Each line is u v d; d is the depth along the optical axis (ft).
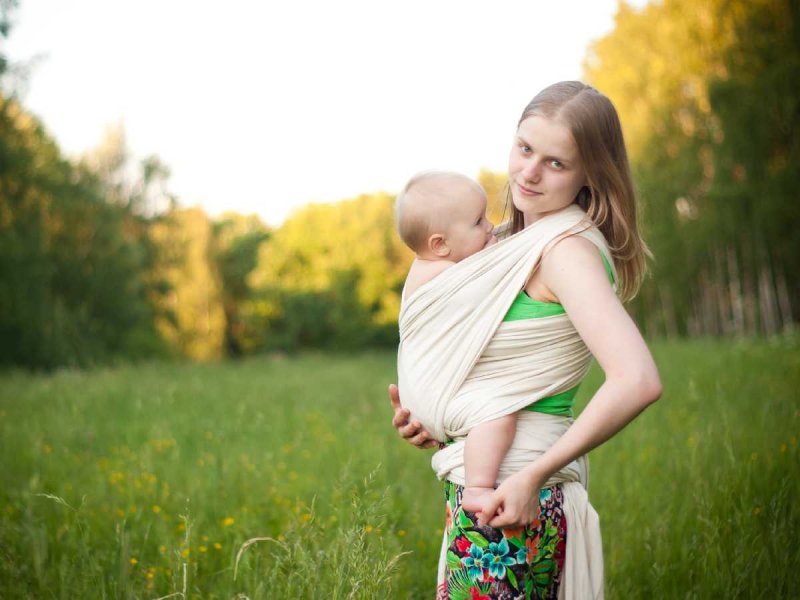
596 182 6.50
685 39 82.79
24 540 11.65
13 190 88.53
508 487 5.94
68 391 33.96
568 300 6.13
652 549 10.75
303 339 177.06
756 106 66.33
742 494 11.06
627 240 6.67
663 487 13.28
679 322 96.73
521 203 6.61
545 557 6.38
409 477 16.37
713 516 10.66
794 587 8.95
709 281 88.58
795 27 67.00
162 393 30.63
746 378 24.86
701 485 11.86
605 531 11.90
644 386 5.68
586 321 5.98
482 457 6.34
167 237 135.23
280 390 36.99
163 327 132.57
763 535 9.93
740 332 81.97
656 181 86.69
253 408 27.50
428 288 6.75
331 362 73.36
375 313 175.01
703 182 84.89
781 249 71.51
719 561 9.61
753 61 69.10
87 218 104.78
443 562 7.01
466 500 6.28
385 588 7.63
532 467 5.93
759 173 69.21
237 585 10.03
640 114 90.12
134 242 118.83
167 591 10.43
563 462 5.88
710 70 80.59
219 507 14.21
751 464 11.76
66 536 12.32
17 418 25.54
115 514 13.74
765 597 9.07
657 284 92.02
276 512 13.89
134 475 16.28
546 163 6.45
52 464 18.15
